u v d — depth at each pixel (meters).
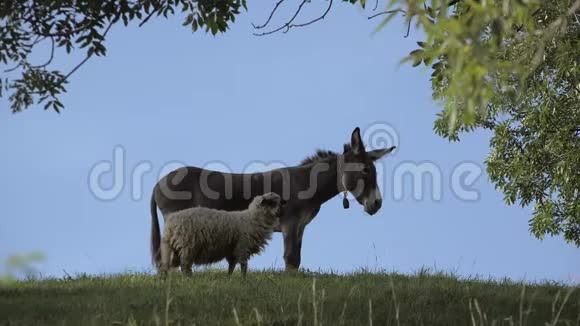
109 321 22.31
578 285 30.94
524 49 31.56
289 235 38.22
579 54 44.50
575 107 53.62
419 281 31.75
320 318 22.08
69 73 29.12
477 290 29.08
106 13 29.03
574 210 54.72
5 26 28.94
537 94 52.56
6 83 29.09
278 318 22.72
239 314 23.39
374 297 26.69
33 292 28.36
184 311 23.94
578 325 23.23
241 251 31.91
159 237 36.47
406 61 14.14
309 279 33.06
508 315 24.23
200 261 31.86
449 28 13.78
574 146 53.81
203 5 32.34
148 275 34.31
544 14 35.44
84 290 29.00
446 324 23.28
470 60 13.63
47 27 29.28
